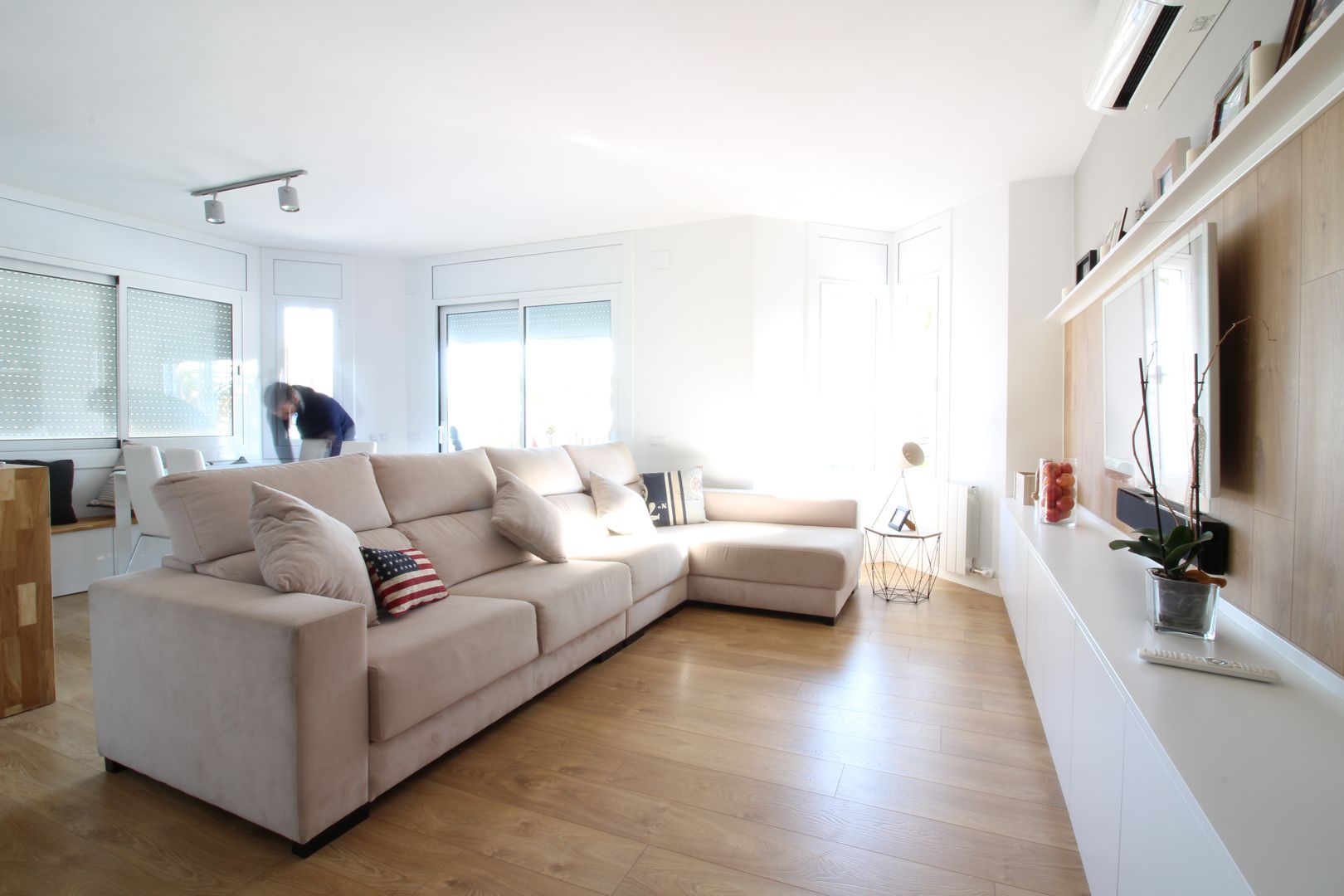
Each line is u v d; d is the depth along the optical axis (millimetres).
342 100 2941
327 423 4879
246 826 1738
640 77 2738
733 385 4711
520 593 2504
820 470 4910
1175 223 1839
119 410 4570
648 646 3168
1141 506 2119
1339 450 1198
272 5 2240
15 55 2557
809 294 4785
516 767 2055
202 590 1857
